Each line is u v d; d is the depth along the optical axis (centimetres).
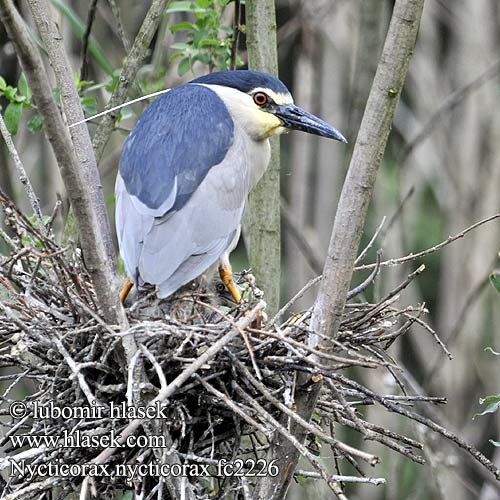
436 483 1337
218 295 991
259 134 1069
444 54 1942
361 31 1394
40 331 827
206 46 1199
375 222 1705
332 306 808
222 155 988
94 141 1120
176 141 974
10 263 873
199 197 956
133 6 1634
